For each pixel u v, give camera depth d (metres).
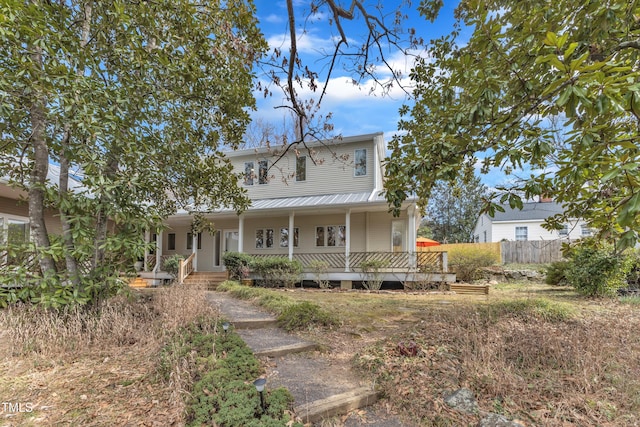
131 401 3.42
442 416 3.16
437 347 4.66
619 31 3.09
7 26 4.02
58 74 4.53
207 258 17.03
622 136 2.72
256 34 5.77
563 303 7.72
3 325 5.48
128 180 5.52
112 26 5.39
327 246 15.46
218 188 8.25
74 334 5.14
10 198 9.79
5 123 5.13
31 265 6.09
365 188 15.12
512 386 3.55
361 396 3.47
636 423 3.00
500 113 3.28
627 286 10.28
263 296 8.45
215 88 6.72
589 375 3.77
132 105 5.66
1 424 3.03
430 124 5.01
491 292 11.66
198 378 3.59
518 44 3.56
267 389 3.39
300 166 16.23
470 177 5.34
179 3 5.48
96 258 5.96
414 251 13.10
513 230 23.14
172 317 5.82
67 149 5.25
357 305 8.32
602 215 3.57
